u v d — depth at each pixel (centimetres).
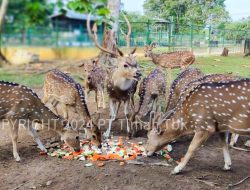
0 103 445
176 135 430
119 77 523
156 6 3875
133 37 1573
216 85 396
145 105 558
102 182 391
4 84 452
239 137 576
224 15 3922
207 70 1391
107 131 549
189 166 443
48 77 562
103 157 455
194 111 402
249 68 1512
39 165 440
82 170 421
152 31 2366
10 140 536
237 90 385
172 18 3388
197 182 396
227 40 2778
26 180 399
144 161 451
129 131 545
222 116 393
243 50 2581
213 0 3944
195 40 2558
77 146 470
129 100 557
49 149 495
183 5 3766
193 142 408
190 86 502
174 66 1198
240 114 383
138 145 504
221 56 2202
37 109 464
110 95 550
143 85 585
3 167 435
